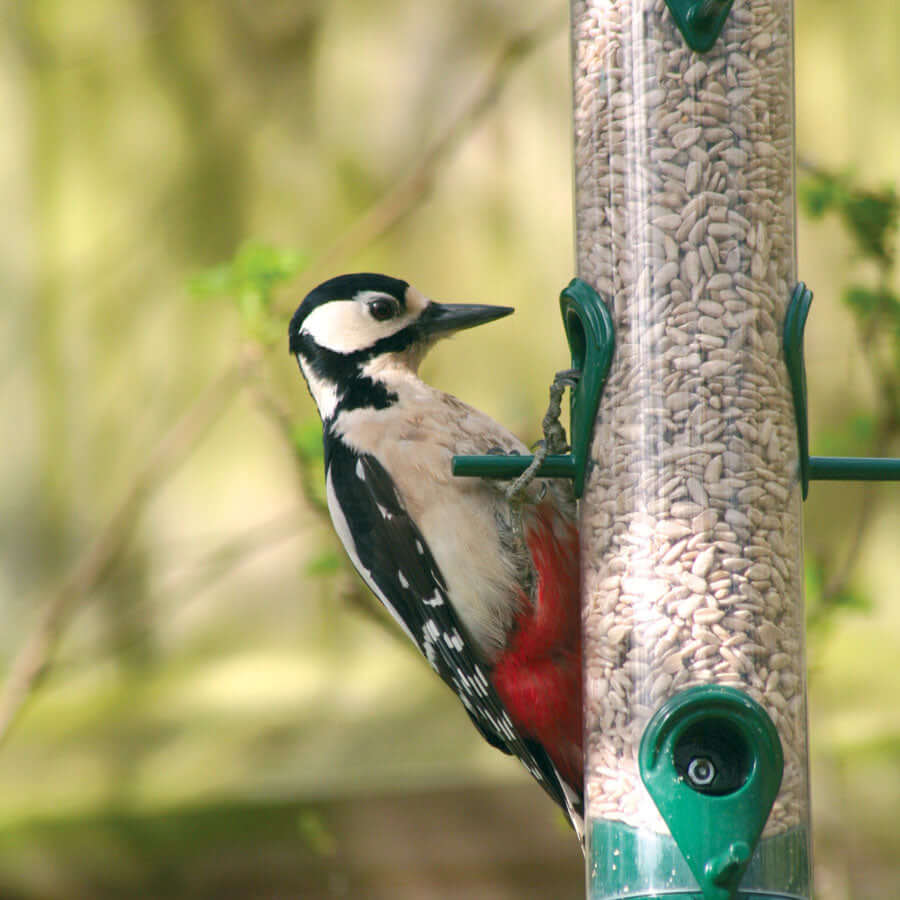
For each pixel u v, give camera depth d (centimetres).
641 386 682
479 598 758
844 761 1185
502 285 1596
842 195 992
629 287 691
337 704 1463
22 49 1706
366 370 819
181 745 1422
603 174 705
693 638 660
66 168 1691
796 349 685
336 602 1543
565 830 1226
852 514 1430
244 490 1599
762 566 666
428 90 1644
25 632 1605
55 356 1658
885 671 1306
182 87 1695
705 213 687
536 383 1562
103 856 1334
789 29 711
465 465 705
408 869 1288
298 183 1664
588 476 696
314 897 1302
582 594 701
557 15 1286
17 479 1636
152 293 1666
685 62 694
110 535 1252
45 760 1433
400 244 1616
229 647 1578
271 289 1023
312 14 1681
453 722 1386
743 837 625
